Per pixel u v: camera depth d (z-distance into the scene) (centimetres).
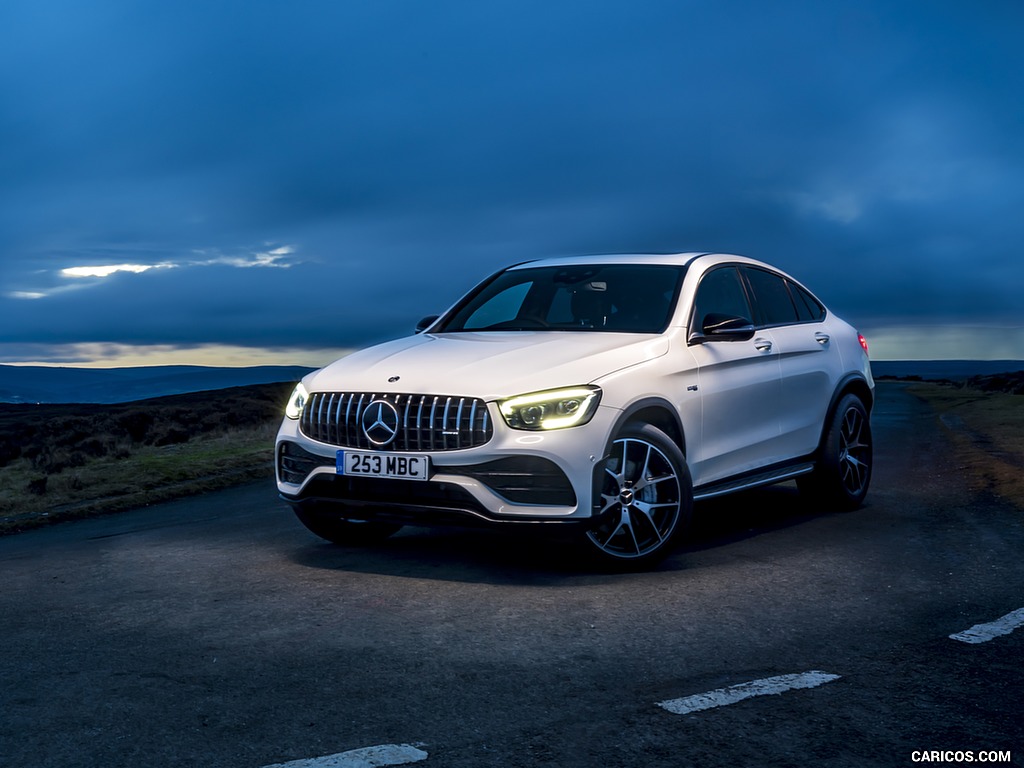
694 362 598
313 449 557
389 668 371
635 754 287
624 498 538
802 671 366
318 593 500
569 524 512
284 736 302
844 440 758
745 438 645
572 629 426
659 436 551
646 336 590
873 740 298
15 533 854
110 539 742
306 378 598
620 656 386
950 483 923
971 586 510
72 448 1766
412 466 518
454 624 434
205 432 2170
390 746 292
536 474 509
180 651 399
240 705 331
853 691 344
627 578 530
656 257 677
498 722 313
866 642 406
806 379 715
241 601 488
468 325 659
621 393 534
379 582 523
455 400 519
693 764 280
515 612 456
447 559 584
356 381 553
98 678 363
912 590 502
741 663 377
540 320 637
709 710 324
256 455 1343
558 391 516
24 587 550
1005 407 2159
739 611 458
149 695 343
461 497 511
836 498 751
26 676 368
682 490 557
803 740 298
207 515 863
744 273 709
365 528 641
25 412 5441
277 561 594
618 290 638
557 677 360
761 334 686
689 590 501
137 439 1991
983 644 403
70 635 430
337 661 381
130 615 466
